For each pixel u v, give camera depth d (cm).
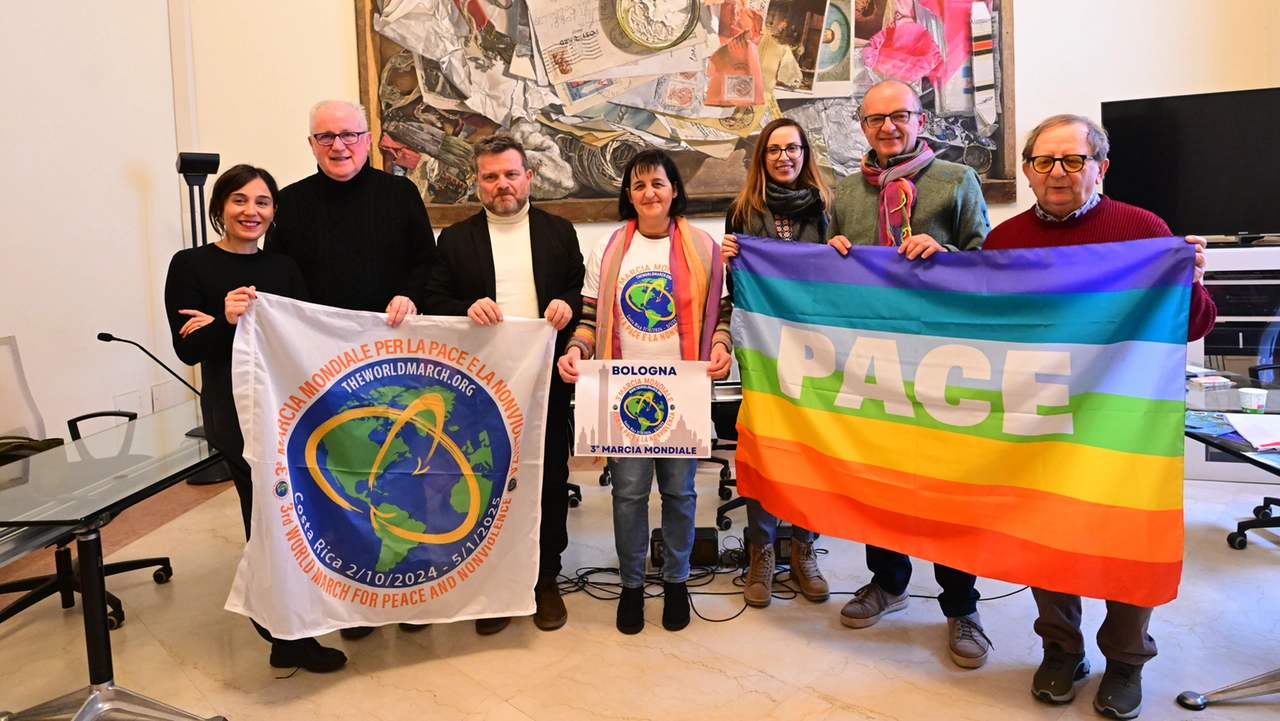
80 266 362
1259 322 330
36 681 210
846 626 225
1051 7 372
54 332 346
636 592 224
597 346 220
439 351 206
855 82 382
